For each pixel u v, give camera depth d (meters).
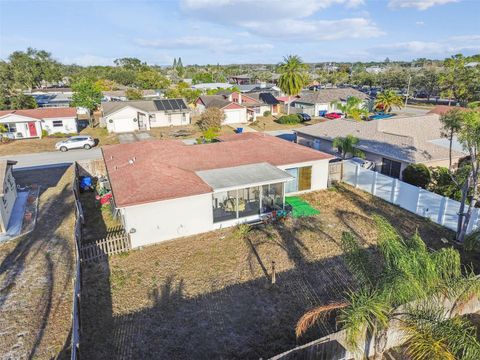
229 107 56.97
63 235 18.83
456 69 77.38
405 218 20.80
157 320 12.52
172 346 11.31
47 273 15.32
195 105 68.81
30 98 60.62
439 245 17.67
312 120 59.22
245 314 12.77
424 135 31.34
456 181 19.05
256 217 20.80
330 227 19.67
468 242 15.54
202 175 20.84
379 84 112.12
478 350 6.89
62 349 11.18
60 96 76.56
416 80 89.88
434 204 20.12
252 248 17.52
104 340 11.57
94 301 13.58
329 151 34.69
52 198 24.41
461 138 15.78
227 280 14.87
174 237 18.72
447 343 7.23
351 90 69.50
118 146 28.38
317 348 9.55
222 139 31.09
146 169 21.03
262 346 11.26
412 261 8.00
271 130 50.88
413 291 7.58
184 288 14.36
